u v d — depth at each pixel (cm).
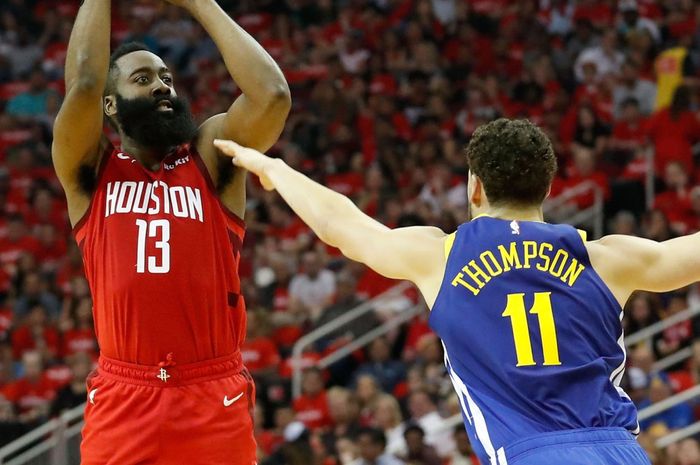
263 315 3453
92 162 1148
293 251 3891
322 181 4278
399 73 4841
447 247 964
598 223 3822
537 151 965
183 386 1112
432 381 2966
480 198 998
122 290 1105
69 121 1101
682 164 3828
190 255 1116
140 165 1146
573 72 4681
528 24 4950
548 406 906
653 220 3494
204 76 4928
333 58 4800
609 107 4434
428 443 2686
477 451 922
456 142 4256
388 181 4203
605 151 4041
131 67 1141
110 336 1122
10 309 3884
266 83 1122
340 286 3522
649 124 4050
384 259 962
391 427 2758
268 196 4134
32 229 4300
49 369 3516
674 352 3083
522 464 888
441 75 4772
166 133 1130
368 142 4469
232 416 1126
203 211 1132
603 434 902
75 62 1115
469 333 931
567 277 942
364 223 974
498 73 4788
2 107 4953
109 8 1129
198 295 1112
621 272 947
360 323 3419
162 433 1101
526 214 976
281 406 3067
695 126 4038
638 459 901
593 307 934
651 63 4612
